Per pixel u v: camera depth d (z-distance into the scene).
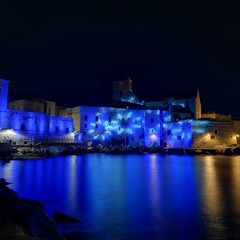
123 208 15.84
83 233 11.88
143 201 17.61
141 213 14.83
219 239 11.23
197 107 96.56
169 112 90.00
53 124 80.62
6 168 36.31
